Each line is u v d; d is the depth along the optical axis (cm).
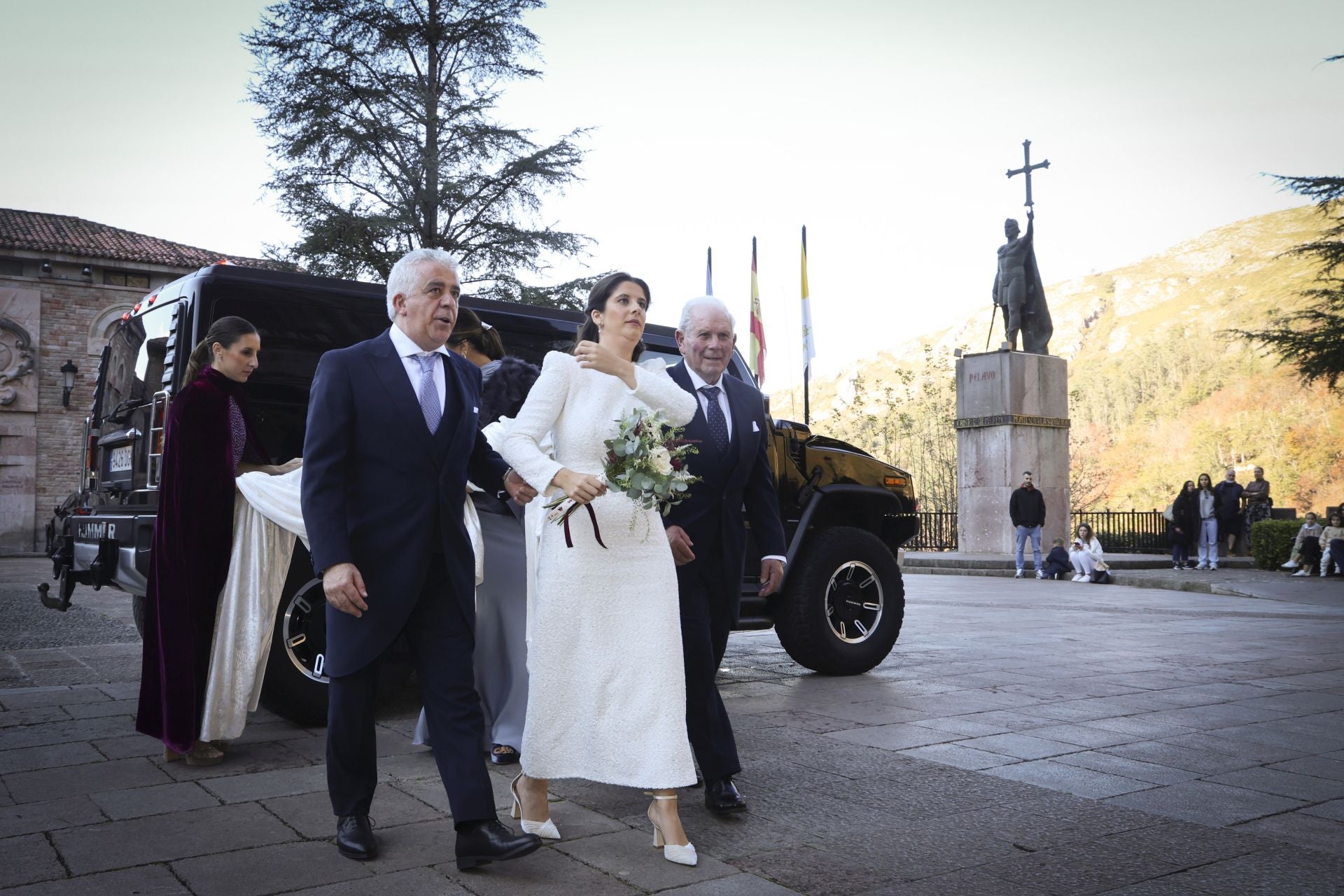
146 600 416
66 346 2586
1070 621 990
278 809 340
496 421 393
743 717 500
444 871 281
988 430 2084
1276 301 14162
